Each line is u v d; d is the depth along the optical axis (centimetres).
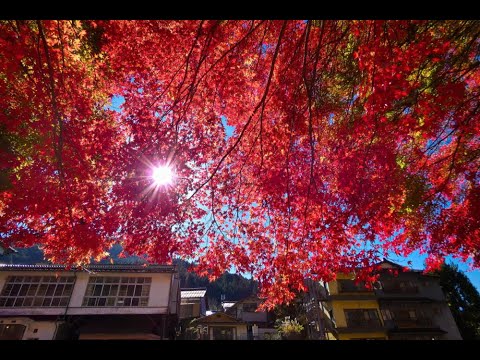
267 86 608
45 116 790
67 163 804
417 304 2830
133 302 2144
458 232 910
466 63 741
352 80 862
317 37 798
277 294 873
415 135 865
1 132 812
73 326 2108
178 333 3028
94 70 917
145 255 883
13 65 697
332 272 855
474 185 902
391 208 903
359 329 2619
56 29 710
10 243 745
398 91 655
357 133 870
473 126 770
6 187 768
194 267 898
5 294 2052
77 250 870
